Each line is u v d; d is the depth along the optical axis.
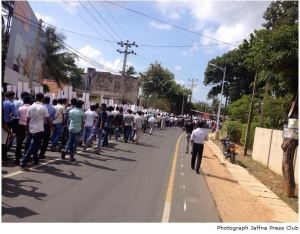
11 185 9.05
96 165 13.27
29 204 7.82
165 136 34.66
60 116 14.72
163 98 93.69
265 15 29.38
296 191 14.05
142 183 11.34
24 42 27.14
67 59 55.34
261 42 16.56
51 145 14.93
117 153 17.36
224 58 63.53
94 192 9.48
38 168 11.33
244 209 10.07
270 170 19.22
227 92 65.06
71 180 10.41
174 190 10.98
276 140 19.00
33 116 11.02
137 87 79.25
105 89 77.62
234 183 14.09
